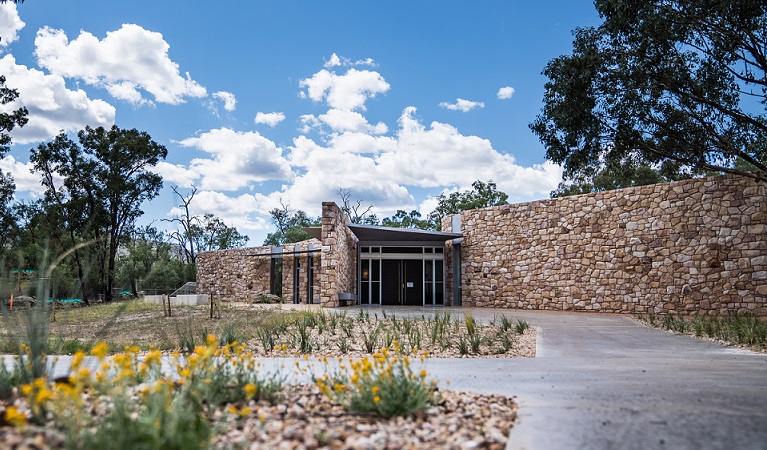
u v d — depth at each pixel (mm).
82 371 3303
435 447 3447
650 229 19766
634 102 16625
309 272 30578
